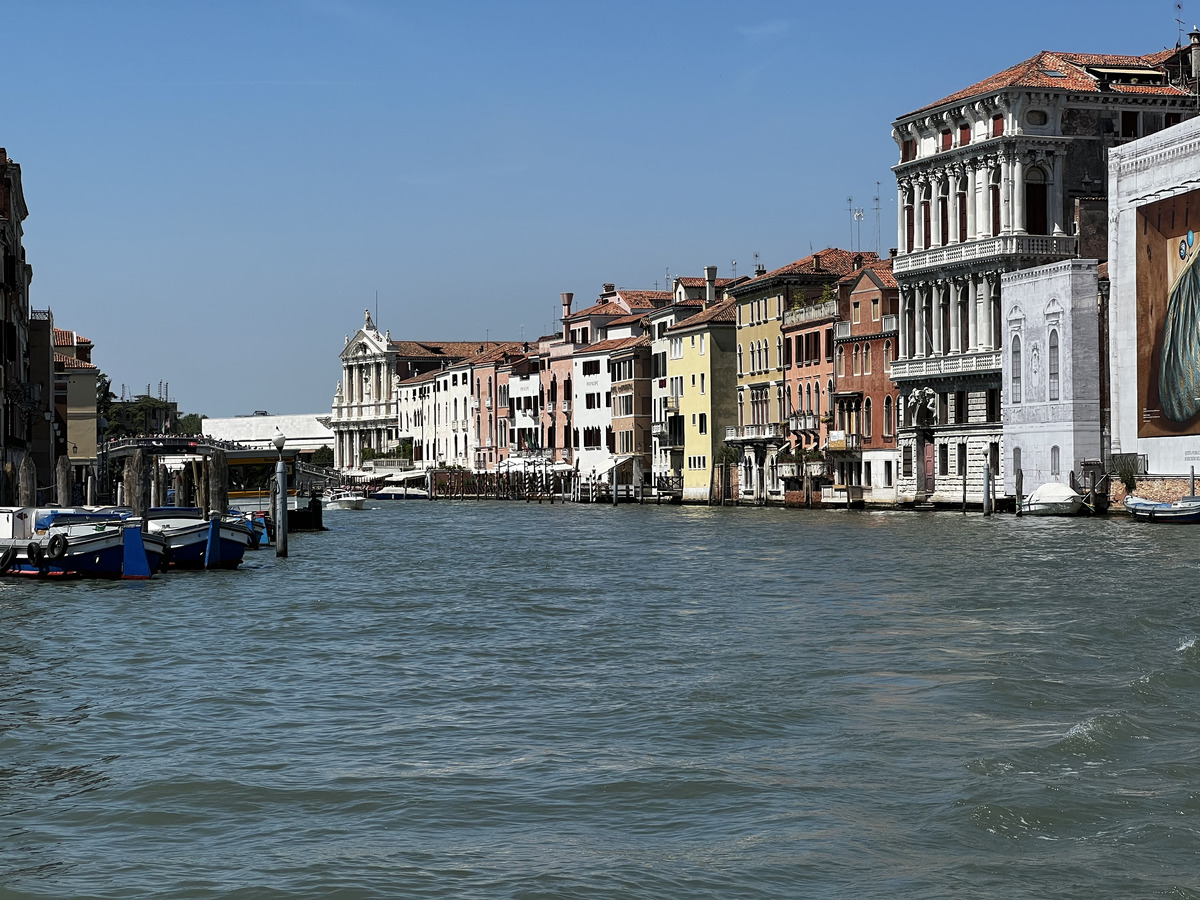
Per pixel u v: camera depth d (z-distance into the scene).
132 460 45.41
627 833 14.39
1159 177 66.12
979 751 17.12
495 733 19.08
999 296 78.81
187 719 20.28
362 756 17.81
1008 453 76.75
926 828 14.13
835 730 18.61
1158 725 18.31
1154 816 14.23
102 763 17.56
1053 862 13.00
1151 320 66.94
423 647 27.50
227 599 37.00
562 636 28.75
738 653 25.48
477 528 79.75
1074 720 18.78
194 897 12.55
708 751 17.72
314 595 38.03
